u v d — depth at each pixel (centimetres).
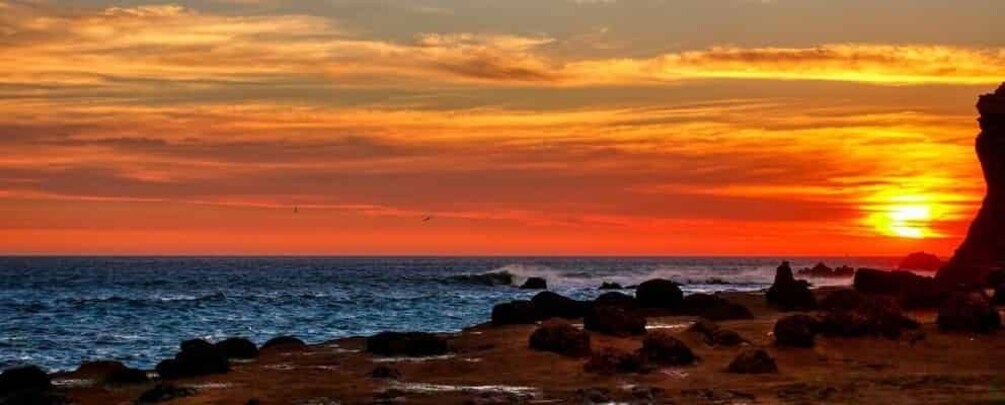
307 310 6706
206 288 10606
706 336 2911
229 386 2411
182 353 2642
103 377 2612
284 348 3073
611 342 2950
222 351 2802
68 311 6638
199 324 5591
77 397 2358
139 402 2273
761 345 2844
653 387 2286
